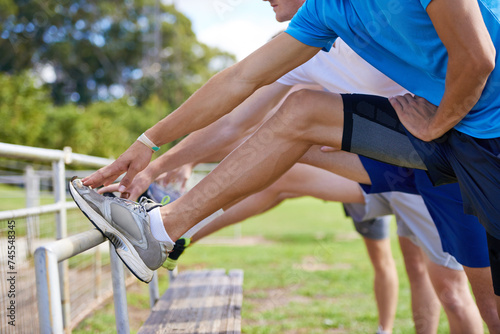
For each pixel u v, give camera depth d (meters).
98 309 3.36
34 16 29.03
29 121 13.84
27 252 2.44
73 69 32.50
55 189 2.38
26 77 14.44
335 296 4.08
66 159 2.40
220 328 1.75
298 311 3.55
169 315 1.92
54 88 31.61
